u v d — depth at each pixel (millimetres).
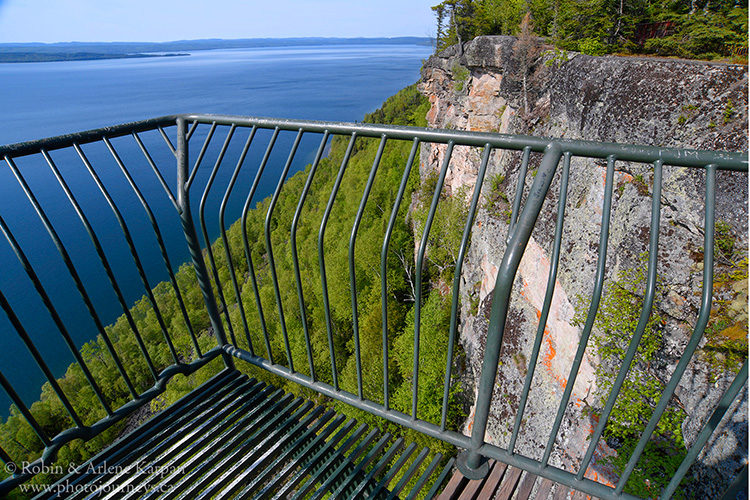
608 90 6488
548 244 7496
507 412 8484
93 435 1839
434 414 14469
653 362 4629
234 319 31156
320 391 2061
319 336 25578
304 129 1609
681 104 5203
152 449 1900
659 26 9016
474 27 20844
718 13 7684
